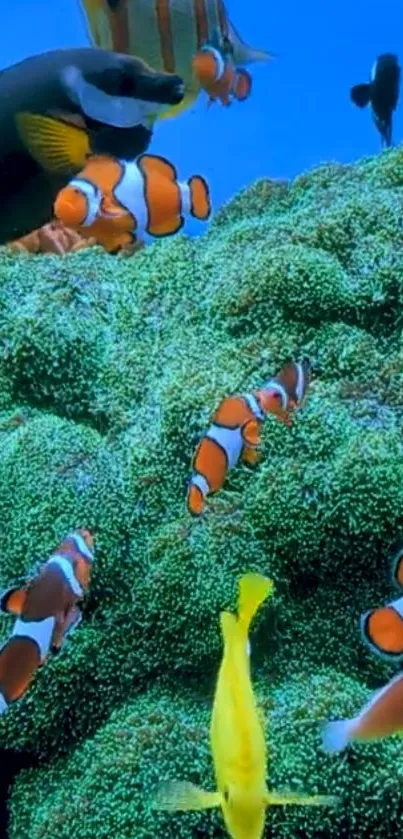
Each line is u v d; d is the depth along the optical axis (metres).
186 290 1.05
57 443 0.95
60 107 0.89
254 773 0.71
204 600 0.90
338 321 1.01
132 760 0.87
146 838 0.86
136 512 0.95
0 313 1.03
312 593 0.93
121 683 0.92
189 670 0.92
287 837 0.84
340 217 1.04
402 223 1.03
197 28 1.04
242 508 0.93
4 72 0.90
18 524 0.93
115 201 0.85
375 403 0.94
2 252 1.09
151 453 0.96
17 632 0.76
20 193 0.92
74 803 0.88
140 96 0.90
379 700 0.72
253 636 0.91
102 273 1.06
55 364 1.01
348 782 0.85
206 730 0.88
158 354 1.02
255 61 1.07
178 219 0.87
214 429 0.83
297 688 0.90
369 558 0.91
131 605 0.92
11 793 0.94
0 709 0.76
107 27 1.06
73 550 0.78
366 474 0.90
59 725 0.92
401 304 1.01
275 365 0.98
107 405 1.01
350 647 0.92
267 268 1.01
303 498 0.91
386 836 0.85
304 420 0.93
